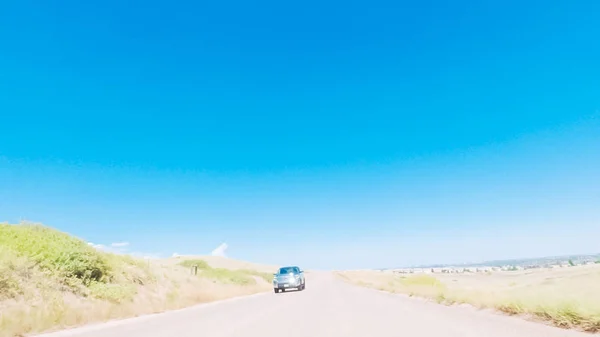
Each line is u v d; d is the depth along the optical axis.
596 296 10.59
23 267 16.53
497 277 66.25
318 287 38.69
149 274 27.14
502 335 8.85
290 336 9.58
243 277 52.53
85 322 14.04
